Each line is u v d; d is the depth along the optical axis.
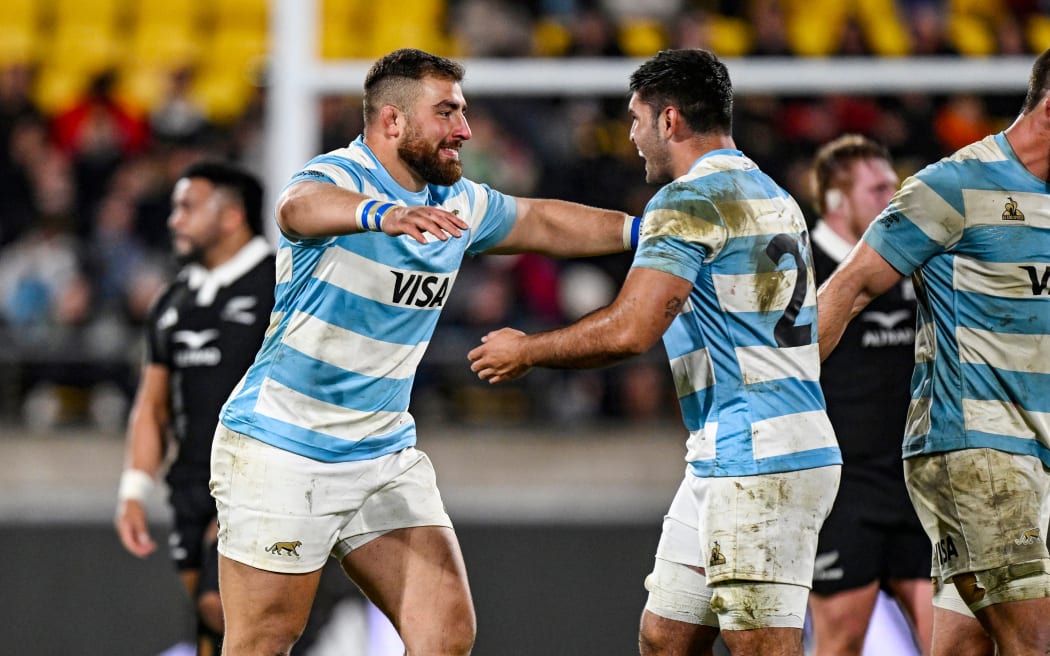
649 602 13.70
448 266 13.10
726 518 12.26
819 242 16.86
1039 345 12.68
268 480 12.73
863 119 31.44
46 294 33.00
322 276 12.58
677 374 12.84
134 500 18.25
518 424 27.89
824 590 16.48
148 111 36.84
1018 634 12.70
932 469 13.09
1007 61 21.28
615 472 24.91
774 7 29.58
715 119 12.73
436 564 13.23
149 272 33.38
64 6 38.56
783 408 12.28
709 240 12.05
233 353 17.92
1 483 24.59
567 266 30.42
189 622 21.47
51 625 21.56
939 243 12.65
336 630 20.03
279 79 21.94
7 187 35.19
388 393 13.10
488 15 32.38
